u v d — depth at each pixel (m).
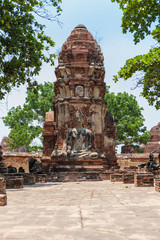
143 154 45.31
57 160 30.36
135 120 54.62
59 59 33.50
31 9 17.83
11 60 20.02
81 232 5.81
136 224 6.50
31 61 20.64
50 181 26.67
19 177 18.66
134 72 19.08
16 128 56.81
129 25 20.08
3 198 9.89
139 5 19.08
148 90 22.39
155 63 18.36
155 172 24.36
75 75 32.41
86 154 29.50
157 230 5.95
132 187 17.91
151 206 9.17
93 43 34.09
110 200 11.20
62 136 31.88
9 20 18.36
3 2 18.62
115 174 25.12
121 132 54.06
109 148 34.34
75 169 28.70
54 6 19.20
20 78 21.00
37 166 27.11
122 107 56.25
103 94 33.72
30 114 57.00
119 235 5.57
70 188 17.78
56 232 5.83
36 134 56.00
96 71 33.16
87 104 31.73
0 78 20.77
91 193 14.30
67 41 34.25
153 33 18.28
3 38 19.52
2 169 26.62
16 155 44.81
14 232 5.85
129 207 8.95
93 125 31.77
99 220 6.95
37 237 5.46
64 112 32.16
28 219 7.14
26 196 13.17
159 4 18.83
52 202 10.92
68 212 8.09
